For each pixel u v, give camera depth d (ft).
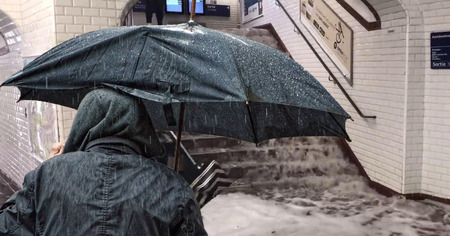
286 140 23.93
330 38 23.88
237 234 15.24
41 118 16.97
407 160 18.78
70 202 3.56
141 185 3.76
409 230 15.62
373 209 17.90
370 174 21.24
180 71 4.23
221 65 4.22
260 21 35.17
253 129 5.86
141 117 4.13
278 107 5.69
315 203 18.51
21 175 21.18
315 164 22.41
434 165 18.54
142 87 4.21
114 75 4.27
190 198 3.96
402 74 18.58
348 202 18.75
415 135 18.71
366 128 21.43
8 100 22.33
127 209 3.60
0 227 3.63
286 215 17.04
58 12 14.61
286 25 29.84
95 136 3.94
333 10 23.26
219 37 4.66
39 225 3.59
